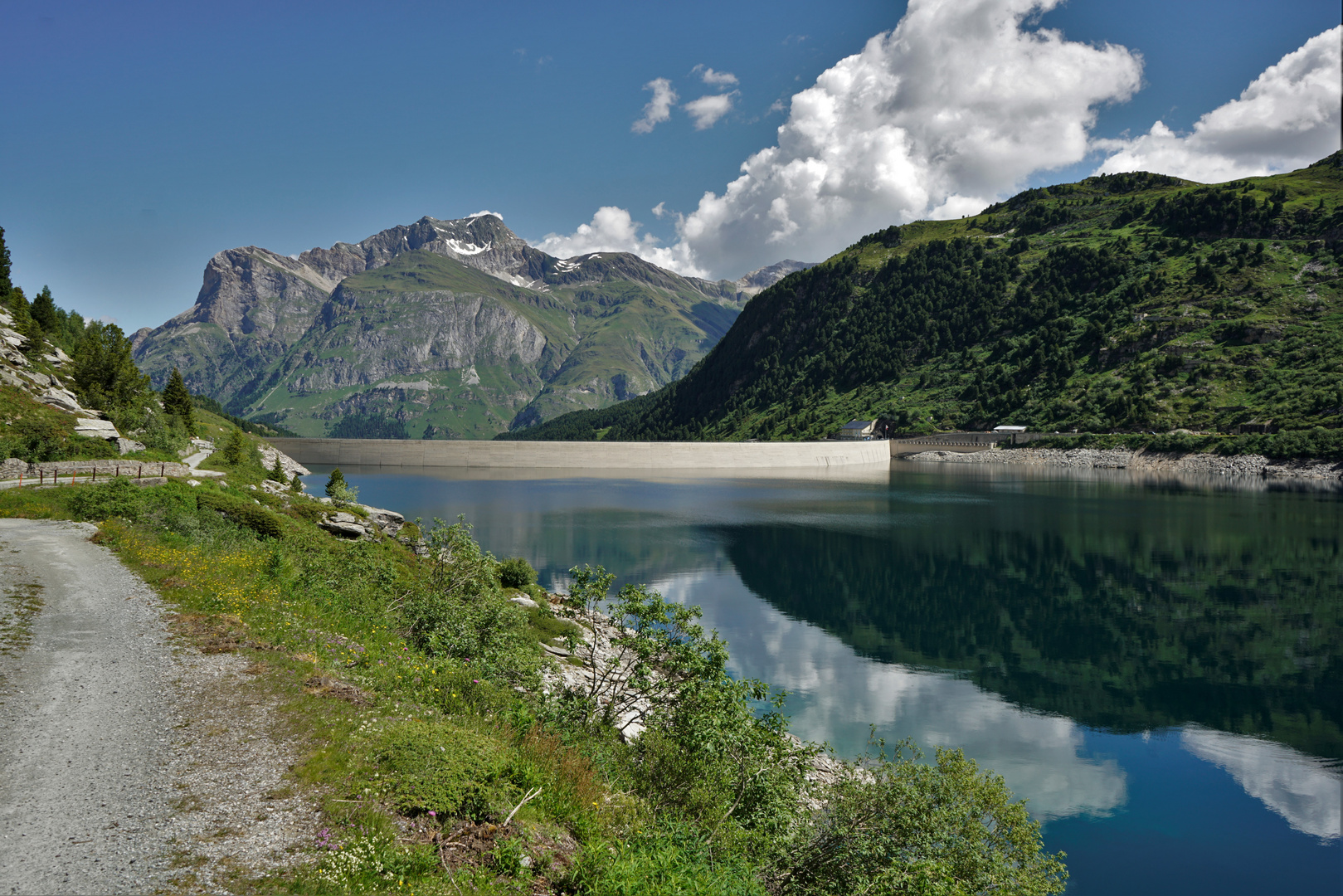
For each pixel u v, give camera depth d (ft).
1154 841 105.29
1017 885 70.95
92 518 141.28
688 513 435.12
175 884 31.04
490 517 416.05
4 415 203.62
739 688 68.03
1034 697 159.63
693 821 54.29
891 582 264.52
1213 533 358.02
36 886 29.99
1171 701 158.81
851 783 75.05
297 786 40.32
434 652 82.28
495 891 34.22
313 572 105.50
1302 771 127.65
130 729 47.03
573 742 60.90
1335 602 238.89
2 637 65.82
